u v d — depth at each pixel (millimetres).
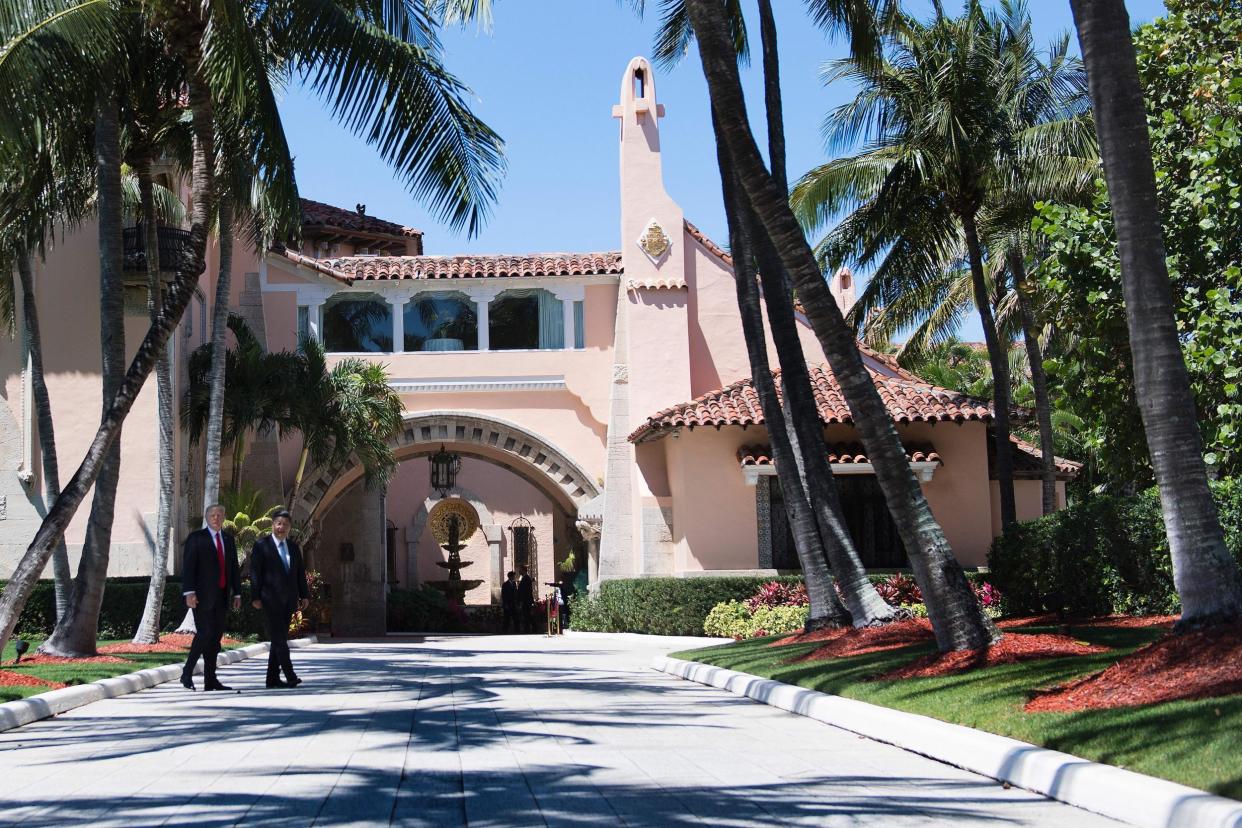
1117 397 18625
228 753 9570
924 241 25625
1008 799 7453
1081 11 10180
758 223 18766
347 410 29906
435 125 17141
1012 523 22469
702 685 16438
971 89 23000
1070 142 23469
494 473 48688
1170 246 17125
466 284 33969
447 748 9773
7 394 28016
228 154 20906
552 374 33844
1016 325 35438
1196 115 17594
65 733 11188
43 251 21109
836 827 6551
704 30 14117
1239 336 15594
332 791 7723
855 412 13836
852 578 17953
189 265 17234
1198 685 8828
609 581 32188
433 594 43594
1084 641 14141
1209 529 9695
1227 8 18125
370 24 17047
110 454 19469
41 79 15555
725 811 7023
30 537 27609
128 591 26766
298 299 33531
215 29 15883
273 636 16125
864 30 20375
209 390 28031
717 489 29766
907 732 9797
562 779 8203
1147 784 6766
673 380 32531
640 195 33312
